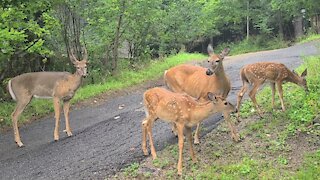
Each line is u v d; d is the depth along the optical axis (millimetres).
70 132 8625
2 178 6852
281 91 7891
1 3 10016
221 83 7113
